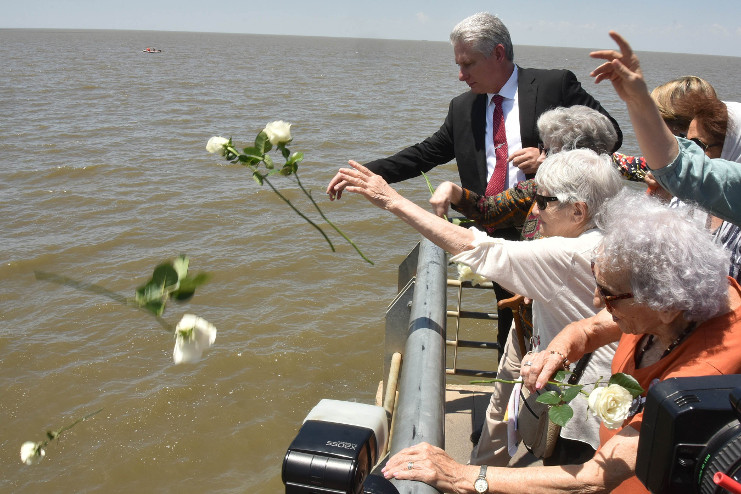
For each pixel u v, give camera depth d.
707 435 1.22
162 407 10.15
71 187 19.81
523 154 3.27
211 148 1.72
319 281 13.92
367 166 3.69
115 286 13.73
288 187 19.50
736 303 1.64
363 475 1.27
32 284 13.73
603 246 1.70
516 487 1.70
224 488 8.83
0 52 109.25
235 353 11.40
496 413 2.96
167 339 11.80
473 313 3.64
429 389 1.92
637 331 1.73
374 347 11.76
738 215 1.97
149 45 192.38
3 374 10.85
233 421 9.95
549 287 2.23
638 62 1.92
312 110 36.66
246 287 13.63
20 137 26.97
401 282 3.24
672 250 1.58
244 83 56.81
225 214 17.44
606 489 1.63
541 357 2.04
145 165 22.28
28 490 8.66
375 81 62.84
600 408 1.54
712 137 2.51
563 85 3.49
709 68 159.50
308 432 1.28
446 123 3.80
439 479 1.70
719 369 1.56
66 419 9.89
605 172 2.25
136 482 8.89
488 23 3.39
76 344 11.65
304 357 11.39
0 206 18.05
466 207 2.92
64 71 66.75
